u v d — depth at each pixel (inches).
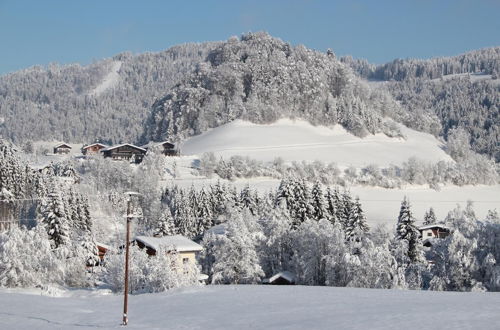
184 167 7691.9
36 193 4677.7
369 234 3398.1
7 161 4788.4
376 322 1331.2
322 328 1326.3
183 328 1528.1
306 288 2324.1
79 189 4948.3
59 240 3245.6
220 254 3233.3
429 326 1224.2
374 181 7455.7
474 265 2556.6
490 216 3976.4
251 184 7007.9
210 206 4940.9
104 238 4365.2
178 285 2598.4
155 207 4928.6
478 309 1429.6
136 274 2701.8
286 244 3560.5
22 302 2151.8
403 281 2699.3
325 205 4579.2
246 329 1433.3
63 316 1828.2
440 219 6043.3
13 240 2778.1
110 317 1807.3
